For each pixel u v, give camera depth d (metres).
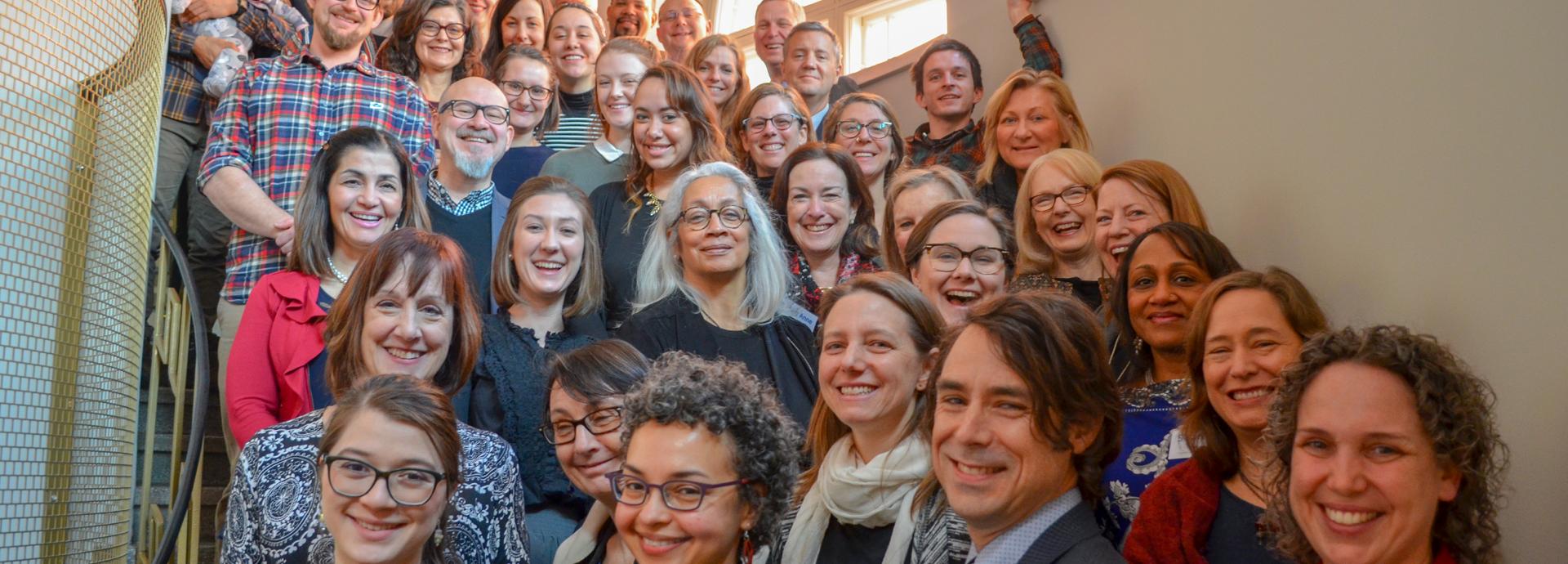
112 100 3.00
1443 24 2.87
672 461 1.83
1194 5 4.02
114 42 3.03
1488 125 2.69
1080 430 1.76
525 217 3.38
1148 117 4.31
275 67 4.20
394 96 4.35
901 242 3.60
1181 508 2.12
